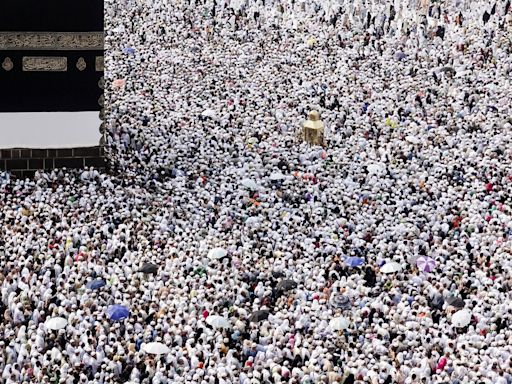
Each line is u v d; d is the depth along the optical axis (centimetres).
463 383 4144
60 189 5822
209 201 5747
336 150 6631
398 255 5162
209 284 4722
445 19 9681
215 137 6688
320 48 8819
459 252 5225
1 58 6088
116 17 9231
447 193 5944
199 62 8262
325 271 4981
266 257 5097
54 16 6103
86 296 4591
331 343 4344
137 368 4119
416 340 4403
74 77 6200
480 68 8406
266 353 4256
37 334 4300
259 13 9606
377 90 7794
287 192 5894
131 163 6306
